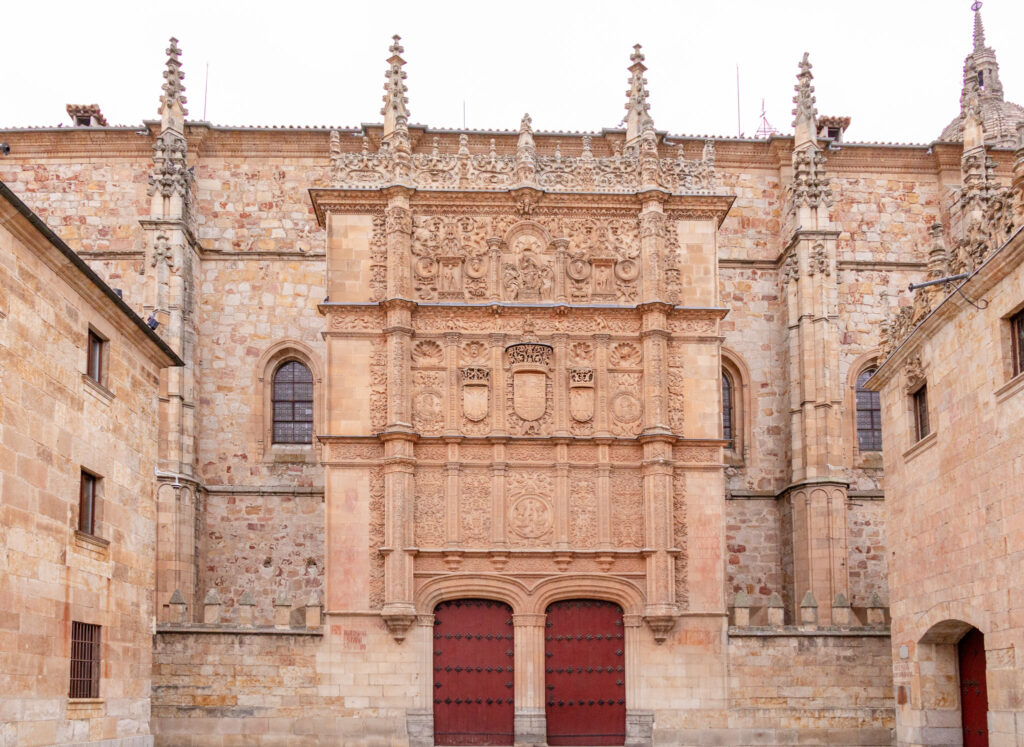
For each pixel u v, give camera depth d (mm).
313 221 52125
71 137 51719
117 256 50875
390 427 40312
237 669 38844
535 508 40781
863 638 40188
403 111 44094
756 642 40062
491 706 39688
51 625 27891
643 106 44406
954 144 53500
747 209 53719
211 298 51094
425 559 40125
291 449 50188
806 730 39469
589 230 43125
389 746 38719
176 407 47156
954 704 33438
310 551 48844
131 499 33688
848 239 53625
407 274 41938
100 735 30609
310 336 51094
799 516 48188
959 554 30719
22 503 26562
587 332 42219
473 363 41781
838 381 49125
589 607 40656
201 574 48062
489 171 43219
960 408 30734
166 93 50594
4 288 25922
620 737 39750
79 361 30109
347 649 39312
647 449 40906
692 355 42250
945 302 30688
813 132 51750
